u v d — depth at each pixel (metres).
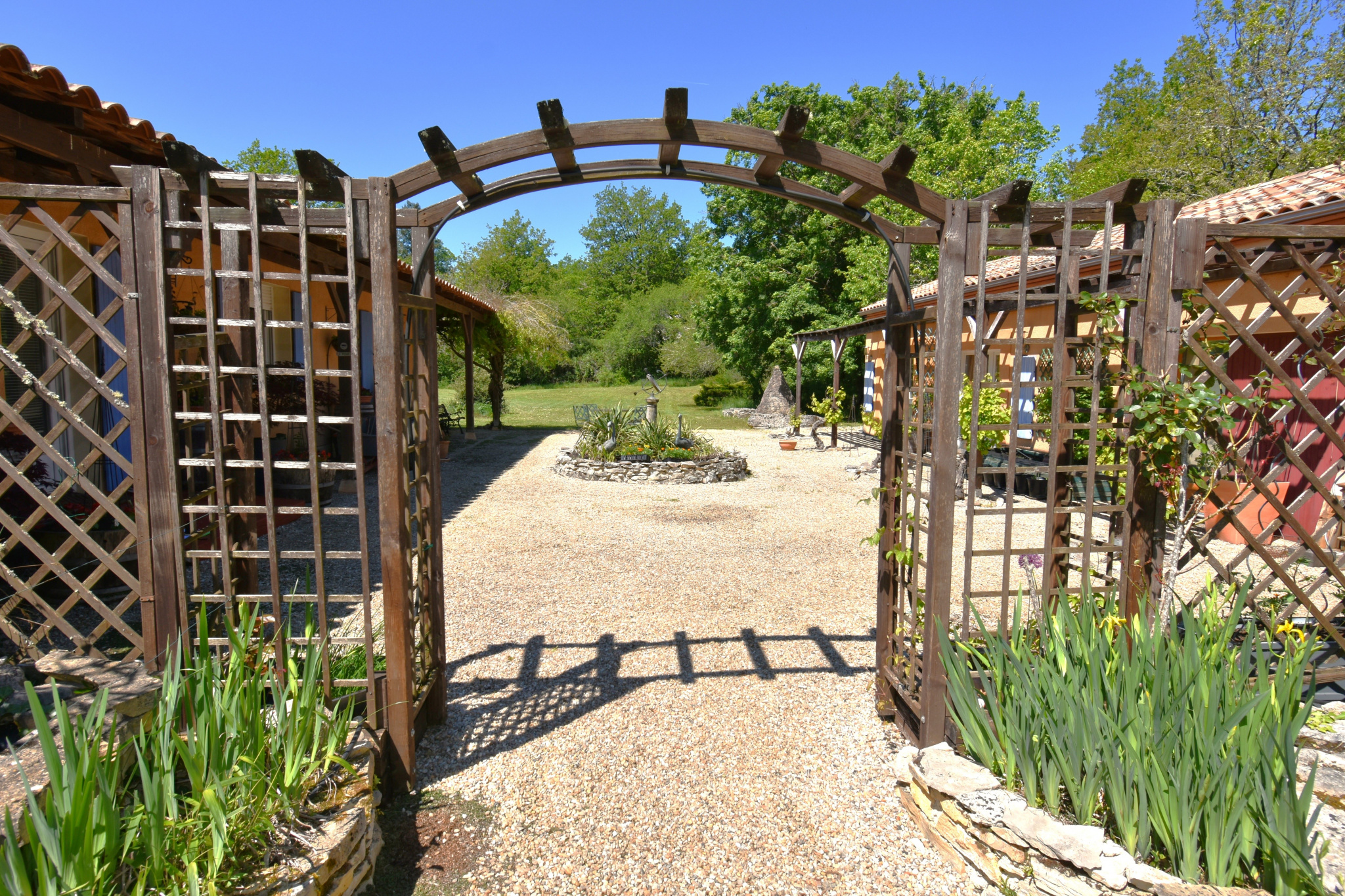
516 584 5.91
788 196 3.36
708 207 26.92
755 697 3.94
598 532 7.79
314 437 2.80
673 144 2.90
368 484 9.70
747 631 4.89
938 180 20.22
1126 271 3.08
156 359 2.71
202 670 2.38
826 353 24.34
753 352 27.06
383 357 2.80
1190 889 2.05
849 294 22.48
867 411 19.62
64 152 3.18
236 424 2.98
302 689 2.65
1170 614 2.93
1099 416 3.23
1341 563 3.19
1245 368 6.72
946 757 2.85
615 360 39.03
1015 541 7.46
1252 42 16.02
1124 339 2.94
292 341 10.47
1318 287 3.05
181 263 5.82
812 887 2.54
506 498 9.72
